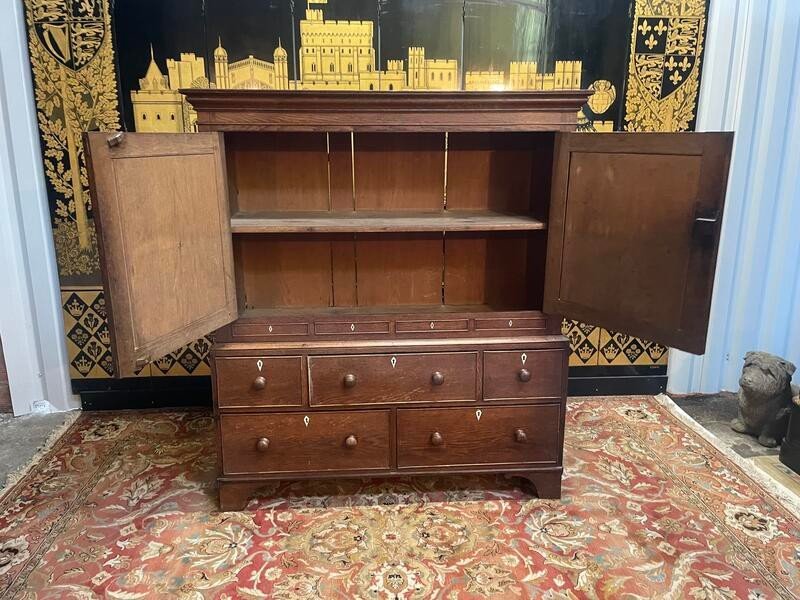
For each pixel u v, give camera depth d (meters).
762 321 3.07
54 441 2.68
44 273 2.81
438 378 2.13
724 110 2.81
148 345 1.66
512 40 2.69
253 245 2.33
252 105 1.93
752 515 2.14
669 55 2.75
